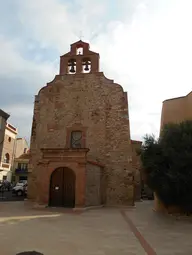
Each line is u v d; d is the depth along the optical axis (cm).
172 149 1342
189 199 1330
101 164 2111
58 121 2317
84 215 1401
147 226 1077
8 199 2548
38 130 2333
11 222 1079
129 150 2141
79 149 1766
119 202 2066
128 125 2194
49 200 1795
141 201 3086
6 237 777
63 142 2255
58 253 616
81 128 2252
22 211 1500
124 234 884
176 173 1296
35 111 2388
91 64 2419
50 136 2294
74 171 1745
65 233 870
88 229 965
